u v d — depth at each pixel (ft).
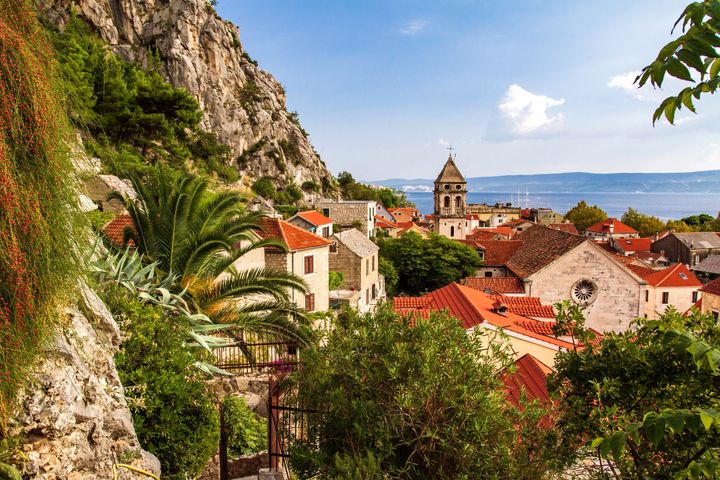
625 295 119.85
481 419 21.17
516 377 49.60
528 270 131.85
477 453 20.97
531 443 22.41
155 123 184.24
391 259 195.62
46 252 15.05
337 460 19.40
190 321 39.42
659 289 151.74
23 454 14.79
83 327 22.16
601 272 120.16
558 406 26.09
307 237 101.30
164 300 38.75
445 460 21.76
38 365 16.42
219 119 288.51
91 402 18.94
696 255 248.93
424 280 191.01
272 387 31.32
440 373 22.45
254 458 34.99
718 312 118.32
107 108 166.71
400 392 21.66
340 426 22.80
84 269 18.86
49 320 16.08
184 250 49.55
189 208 52.75
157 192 54.49
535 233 175.11
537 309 82.28
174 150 205.26
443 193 268.41
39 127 14.78
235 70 334.03
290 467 26.73
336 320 27.81
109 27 256.52
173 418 27.35
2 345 13.87
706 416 8.53
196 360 35.60
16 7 15.23
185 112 202.90
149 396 27.12
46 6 17.61
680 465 17.31
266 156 316.81
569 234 133.90
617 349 24.08
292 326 48.14
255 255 89.20
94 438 18.15
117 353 27.09
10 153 13.82
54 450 15.96
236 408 39.01
